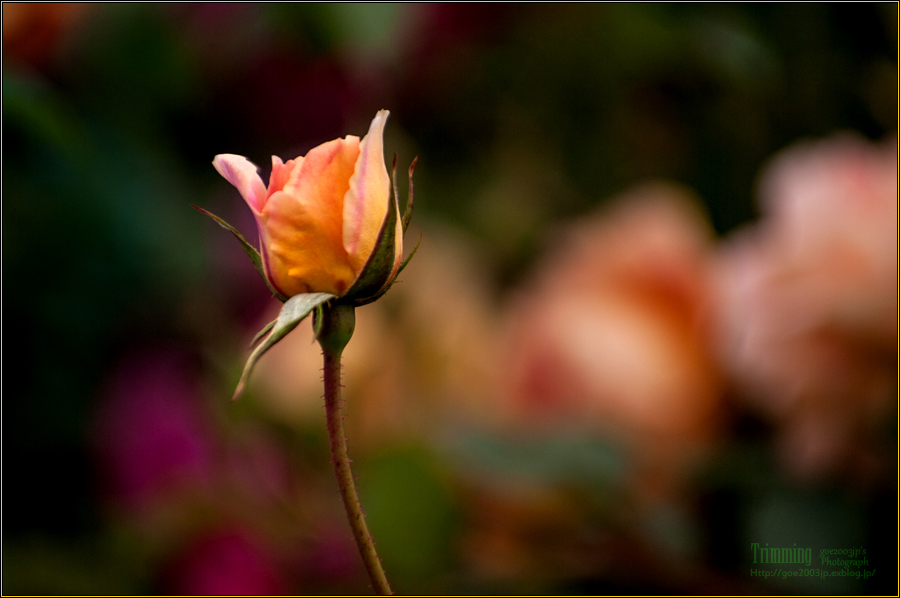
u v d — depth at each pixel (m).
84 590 0.87
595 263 0.98
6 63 0.89
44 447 0.91
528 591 0.87
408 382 0.97
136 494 0.89
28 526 0.90
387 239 0.72
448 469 0.89
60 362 0.92
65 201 0.92
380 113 0.73
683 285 0.94
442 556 0.89
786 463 0.88
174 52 0.95
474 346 1.00
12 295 0.91
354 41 0.88
